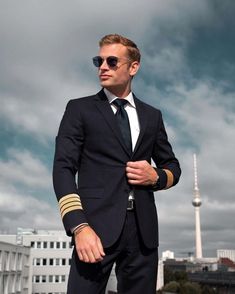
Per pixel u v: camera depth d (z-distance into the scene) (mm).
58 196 3080
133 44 3570
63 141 3326
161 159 3826
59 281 84625
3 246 58781
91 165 3312
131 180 3232
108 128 3326
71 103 3520
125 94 3543
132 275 3305
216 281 181750
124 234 3213
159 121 3732
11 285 61500
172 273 173125
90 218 3150
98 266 3123
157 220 3457
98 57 3506
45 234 92500
